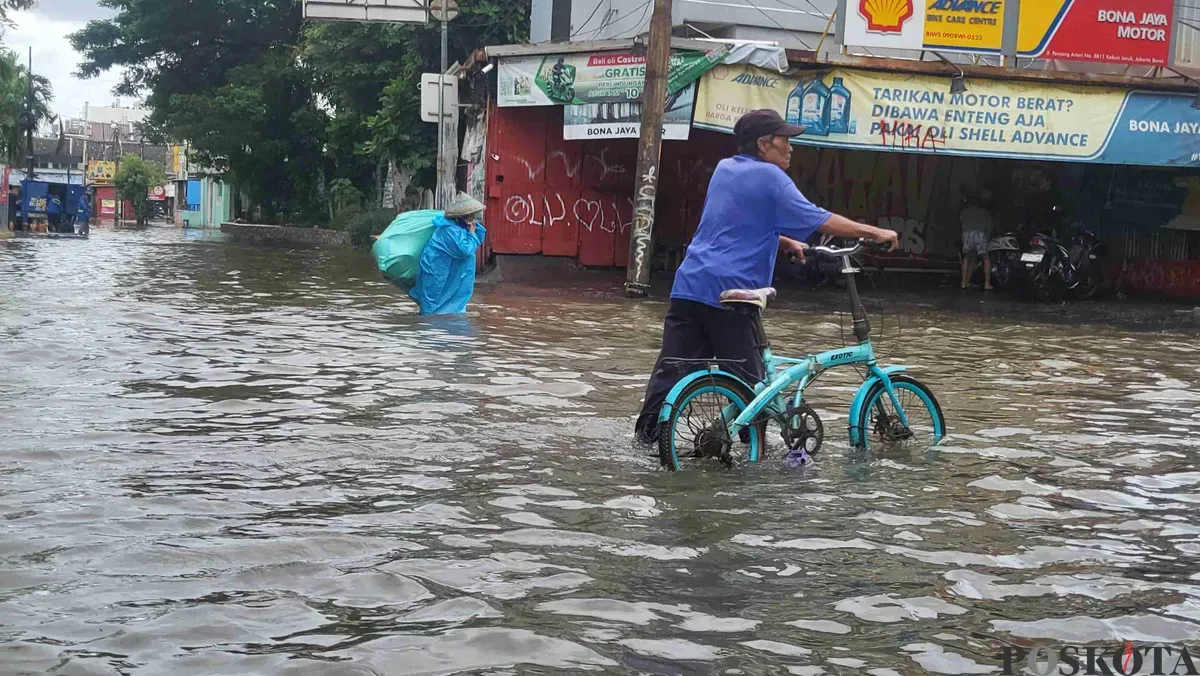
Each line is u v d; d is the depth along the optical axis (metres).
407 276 12.16
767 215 5.65
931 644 3.22
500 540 4.09
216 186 68.31
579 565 3.83
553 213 19.05
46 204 37.03
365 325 10.98
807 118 15.76
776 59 15.55
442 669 2.96
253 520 4.25
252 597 3.45
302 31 40.94
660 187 19.83
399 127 26.89
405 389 7.24
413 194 30.92
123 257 23.09
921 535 4.30
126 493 4.57
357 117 31.91
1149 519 4.64
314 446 5.54
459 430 6.02
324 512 4.39
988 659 3.12
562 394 7.25
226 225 51.44
